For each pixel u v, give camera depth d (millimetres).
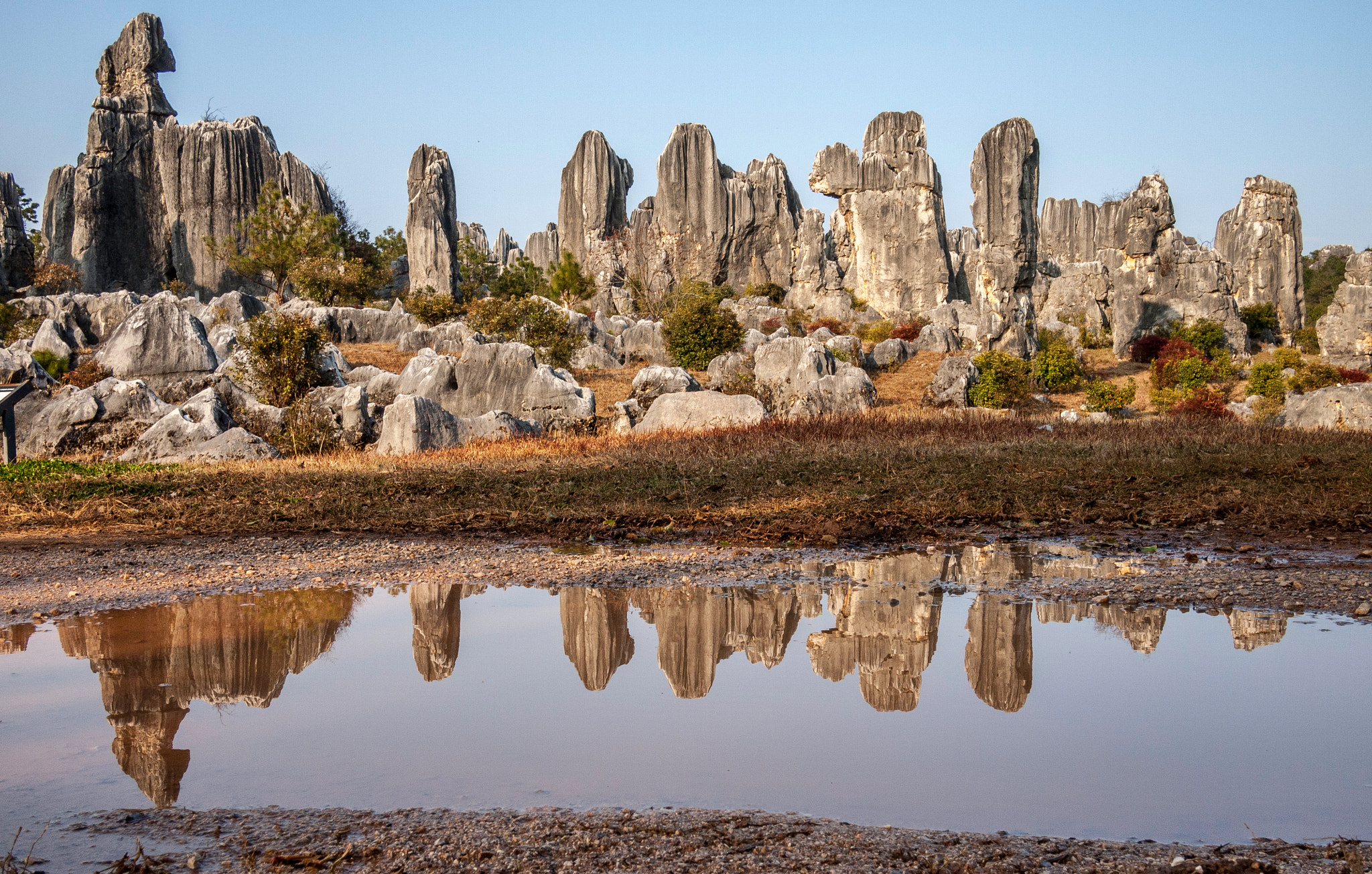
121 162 71125
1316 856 3188
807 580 7984
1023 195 55219
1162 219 61656
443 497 13109
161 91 74125
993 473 14398
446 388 26484
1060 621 6652
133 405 21734
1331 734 4492
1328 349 51094
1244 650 5840
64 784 3957
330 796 3816
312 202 70500
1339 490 11820
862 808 3701
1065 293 63062
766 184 79562
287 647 6156
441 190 69312
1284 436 19906
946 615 6828
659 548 9547
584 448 20156
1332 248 96625
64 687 5316
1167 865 3111
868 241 68375
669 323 40000
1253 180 74375
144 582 8039
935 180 66875
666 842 3312
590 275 69938
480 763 4191
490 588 7840
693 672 5645
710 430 23281
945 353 46188
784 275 79000
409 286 73125
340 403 23141
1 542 10156
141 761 4219
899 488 13062
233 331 33375
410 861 3186
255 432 22141
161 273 72000
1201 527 10062
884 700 5098
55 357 34344
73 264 69875
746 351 38531
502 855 3215
